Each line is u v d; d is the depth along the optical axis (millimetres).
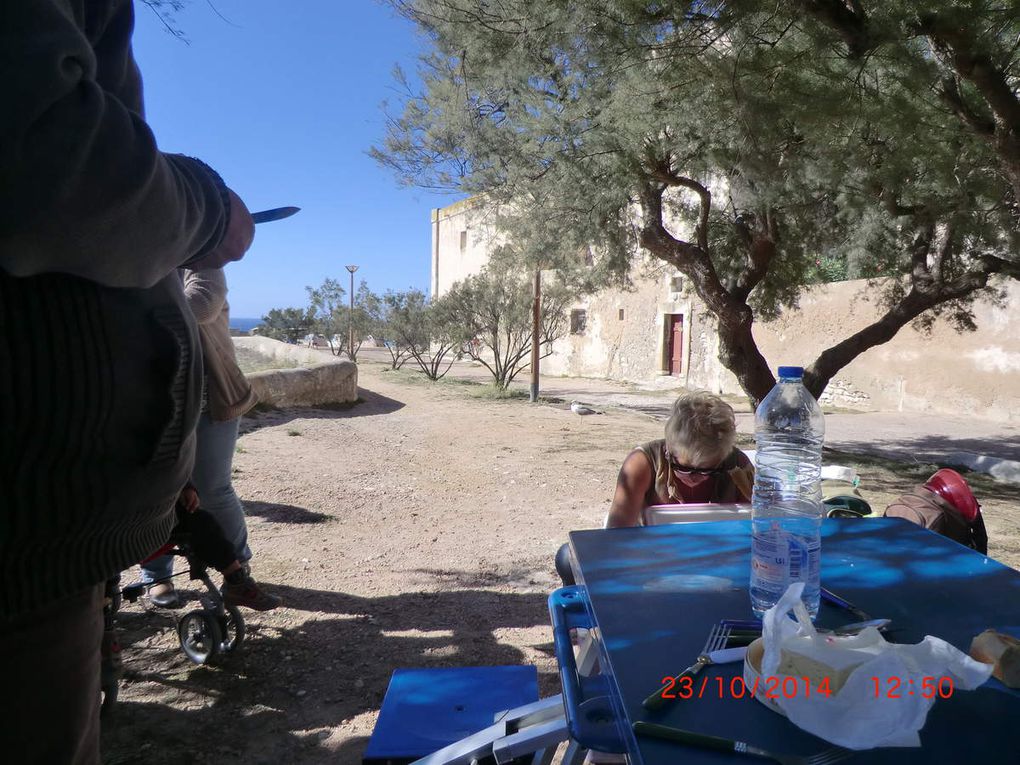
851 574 1580
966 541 3033
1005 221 7566
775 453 2186
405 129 8391
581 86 6430
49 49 875
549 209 8312
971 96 5980
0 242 886
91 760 1272
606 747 1193
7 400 968
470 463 8680
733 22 4566
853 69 4707
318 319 29203
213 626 3256
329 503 6391
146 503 1190
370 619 3900
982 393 14844
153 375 1161
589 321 25125
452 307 18141
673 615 1355
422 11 7234
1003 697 1072
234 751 2672
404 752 1974
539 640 3701
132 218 1000
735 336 9219
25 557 1033
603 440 10641
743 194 7082
